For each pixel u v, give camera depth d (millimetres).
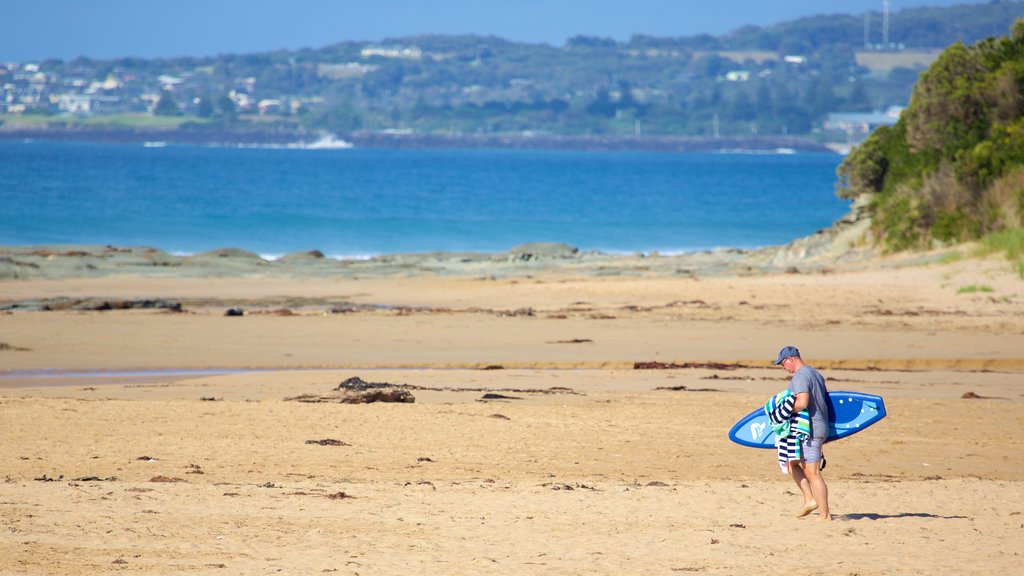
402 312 75438
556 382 50844
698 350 61125
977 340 63750
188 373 53438
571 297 83875
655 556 20438
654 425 39125
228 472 29641
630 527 23109
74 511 23188
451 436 36031
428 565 19516
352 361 57500
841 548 21203
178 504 24422
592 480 29672
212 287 90875
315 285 93000
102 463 30516
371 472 30234
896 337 64750
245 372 53625
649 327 69062
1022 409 43750
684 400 45031
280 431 36188
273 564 19359
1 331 64500
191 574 18453
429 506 25000
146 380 51000
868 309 75812
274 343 62688
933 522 24016
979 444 37000
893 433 38625
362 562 19656
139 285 90750
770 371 55438
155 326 67688
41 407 39500
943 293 81375
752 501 26375
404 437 35688
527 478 29859
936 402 45156
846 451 35625
